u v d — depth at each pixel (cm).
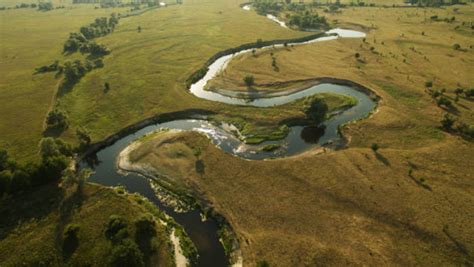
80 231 5222
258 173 6388
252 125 8088
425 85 9244
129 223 5341
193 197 6019
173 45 13462
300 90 9631
